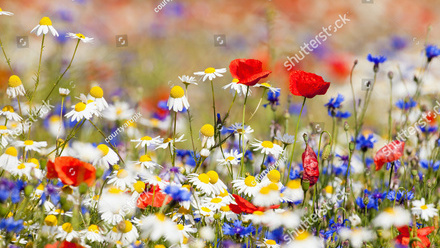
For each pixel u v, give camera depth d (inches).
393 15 443.5
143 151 193.3
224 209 121.0
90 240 116.6
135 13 407.5
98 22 374.9
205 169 160.6
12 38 288.5
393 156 125.8
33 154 150.2
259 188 119.9
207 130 128.6
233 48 387.9
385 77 302.2
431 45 200.2
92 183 100.0
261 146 131.9
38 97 217.2
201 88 328.8
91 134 205.8
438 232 132.3
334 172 167.9
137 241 112.7
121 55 315.6
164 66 334.0
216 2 442.3
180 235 109.8
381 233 116.5
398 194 137.0
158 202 115.6
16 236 114.2
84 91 256.4
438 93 239.1
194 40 397.7
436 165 169.3
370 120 274.8
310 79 119.8
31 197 113.8
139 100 219.0
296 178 152.6
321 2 440.1
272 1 431.5
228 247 116.5
